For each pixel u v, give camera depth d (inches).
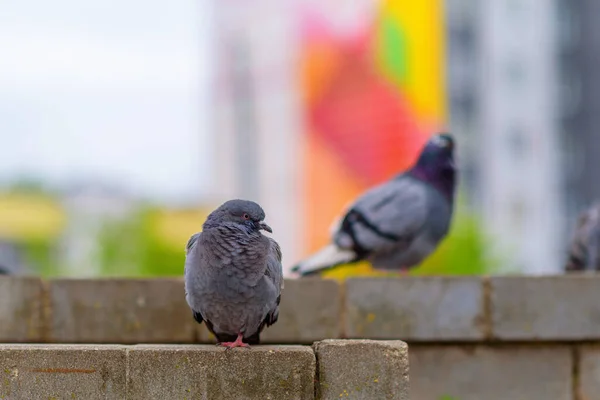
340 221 337.4
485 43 1443.2
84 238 997.8
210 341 289.7
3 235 1167.6
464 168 1432.1
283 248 1274.6
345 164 1181.7
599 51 1557.6
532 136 1494.8
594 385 303.6
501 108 1459.2
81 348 199.2
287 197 1266.0
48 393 197.5
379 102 1167.0
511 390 302.8
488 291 298.4
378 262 338.6
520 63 1478.8
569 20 1556.3
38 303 287.4
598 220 373.7
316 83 1210.6
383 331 294.8
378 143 1167.0
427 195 333.1
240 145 1365.7
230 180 1385.3
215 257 200.8
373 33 1173.7
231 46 1370.6
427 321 296.0
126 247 968.9
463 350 302.7
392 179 346.3
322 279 293.6
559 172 1552.7
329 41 1189.7
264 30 1302.9
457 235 692.1
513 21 1473.9
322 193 1209.4
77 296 288.7
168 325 290.0
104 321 288.8
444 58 1235.9
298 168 1212.5
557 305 298.4
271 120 1295.5
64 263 1099.3
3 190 1243.2
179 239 1005.2
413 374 300.8
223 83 1380.4
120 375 198.4
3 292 286.2
